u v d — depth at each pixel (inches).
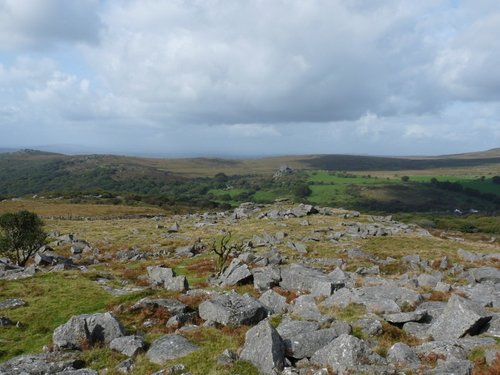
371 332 898.7
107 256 2736.2
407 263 2393.0
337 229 3784.5
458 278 1892.2
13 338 1036.5
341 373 706.2
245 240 3206.2
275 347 778.8
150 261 2497.5
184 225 4603.8
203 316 1113.4
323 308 1125.7
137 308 1190.3
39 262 2234.3
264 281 1534.2
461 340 807.1
